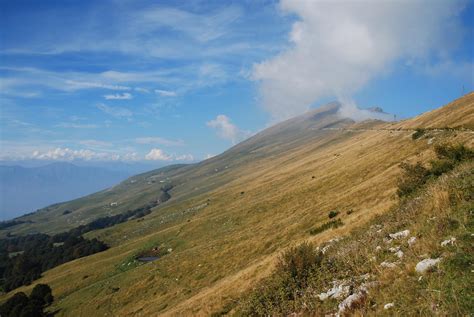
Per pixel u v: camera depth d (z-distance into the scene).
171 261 73.50
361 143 133.75
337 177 81.88
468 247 8.82
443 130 63.00
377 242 13.95
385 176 52.50
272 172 197.25
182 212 176.50
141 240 131.38
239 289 30.95
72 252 164.50
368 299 9.45
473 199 12.39
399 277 9.55
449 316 6.81
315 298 11.88
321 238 32.66
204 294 39.03
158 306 51.47
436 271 8.49
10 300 91.56
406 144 70.69
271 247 50.66
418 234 11.98
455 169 19.78
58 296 93.75
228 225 93.88
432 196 15.51
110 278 87.75
